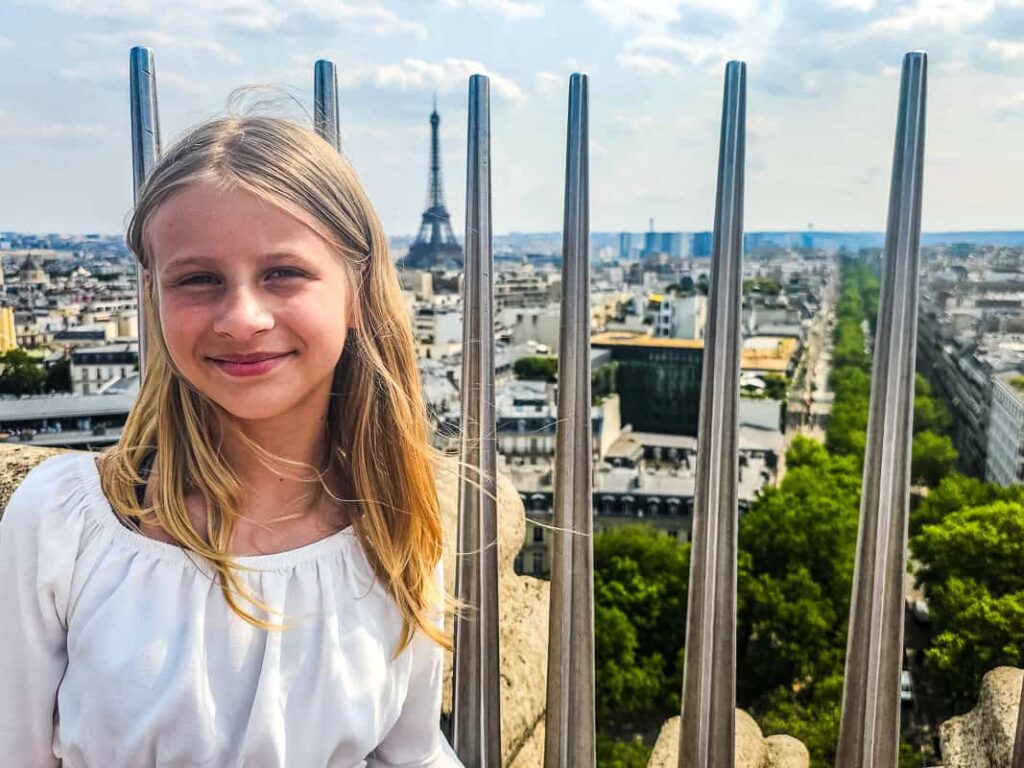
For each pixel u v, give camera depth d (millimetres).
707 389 1680
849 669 1734
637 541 43500
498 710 1892
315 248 1375
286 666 1455
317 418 1508
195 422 1432
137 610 1372
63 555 1370
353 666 1516
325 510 1567
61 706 1383
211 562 1408
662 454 60094
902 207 1601
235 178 1309
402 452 1586
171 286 1338
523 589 2555
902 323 1606
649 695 38156
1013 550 31156
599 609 39312
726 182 1628
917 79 1578
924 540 33656
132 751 1344
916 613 35250
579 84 1656
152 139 1802
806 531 40281
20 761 1411
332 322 1396
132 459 1445
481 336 1793
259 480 1495
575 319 1711
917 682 31297
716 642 1735
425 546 1637
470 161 1758
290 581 1484
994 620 29516
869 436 1682
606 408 60719
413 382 1609
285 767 1436
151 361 1462
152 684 1352
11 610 1375
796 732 34156
